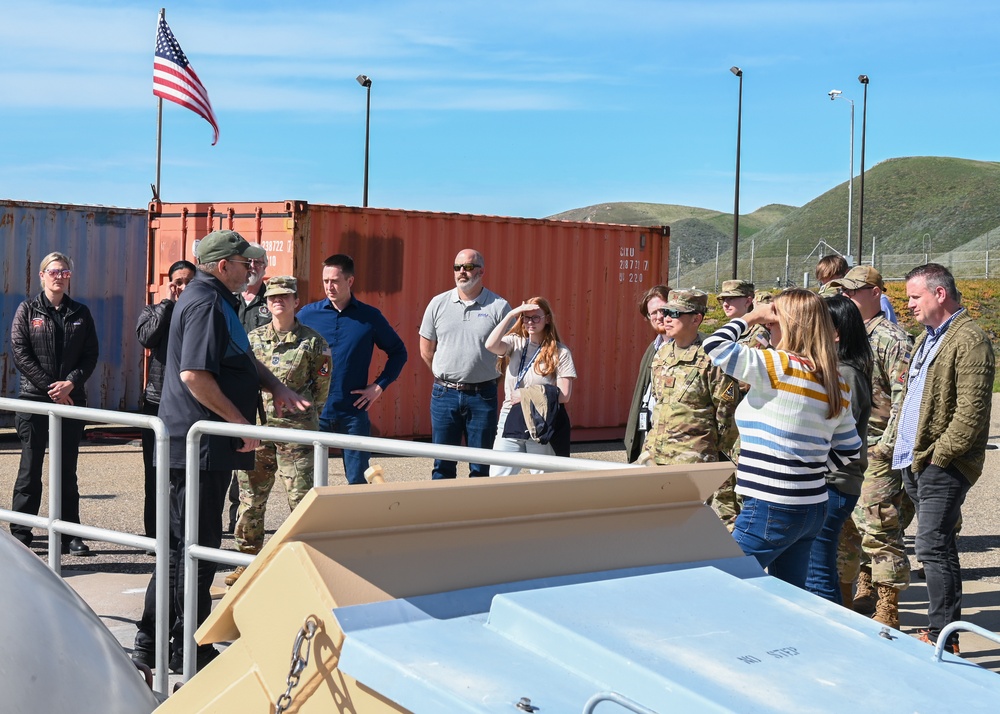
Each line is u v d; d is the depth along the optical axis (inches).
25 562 81.7
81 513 307.3
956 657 76.0
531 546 79.4
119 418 167.3
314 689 69.6
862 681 67.7
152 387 249.8
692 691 62.1
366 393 260.5
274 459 228.7
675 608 75.6
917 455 185.6
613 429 514.6
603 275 505.4
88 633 80.7
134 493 341.7
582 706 62.1
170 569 166.4
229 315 170.4
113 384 505.4
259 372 186.2
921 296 185.9
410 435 457.1
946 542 184.4
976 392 178.7
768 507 157.3
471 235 464.8
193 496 159.5
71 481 259.9
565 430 238.5
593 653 66.5
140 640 173.8
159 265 458.3
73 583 231.1
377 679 65.4
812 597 83.9
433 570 73.8
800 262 3415.4
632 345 518.0
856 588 241.3
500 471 242.2
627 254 512.4
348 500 70.0
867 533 206.7
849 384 187.5
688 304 202.5
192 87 530.0
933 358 184.1
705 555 88.0
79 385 261.4
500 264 472.7
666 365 204.5
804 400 156.5
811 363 157.9
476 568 75.7
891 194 5142.7
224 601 75.5
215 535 169.2
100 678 78.1
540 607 71.7
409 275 449.4
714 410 200.8
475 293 276.7
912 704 65.4
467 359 275.0
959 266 2132.1
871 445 210.1
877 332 215.6
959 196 4889.3
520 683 64.0
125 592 223.9
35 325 257.6
